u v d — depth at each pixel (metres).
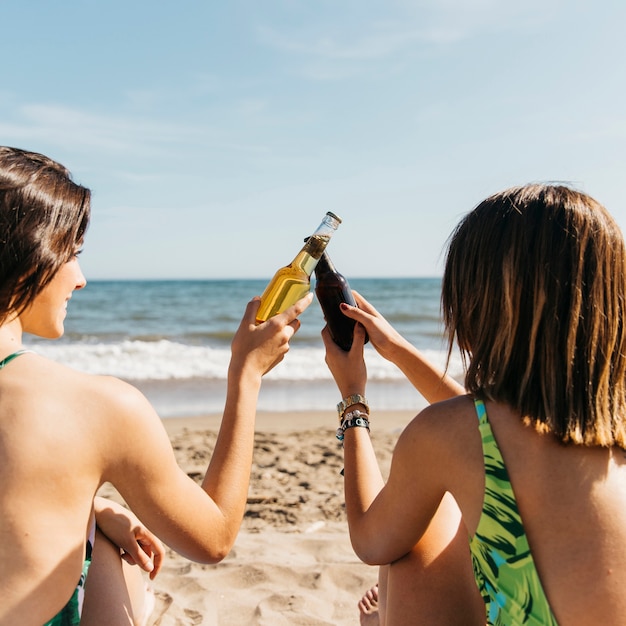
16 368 1.38
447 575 1.70
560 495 1.31
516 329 1.43
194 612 2.88
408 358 2.13
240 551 3.62
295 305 1.87
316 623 2.79
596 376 1.38
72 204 1.49
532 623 1.31
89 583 1.64
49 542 1.32
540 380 1.40
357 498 1.79
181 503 1.53
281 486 4.96
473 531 1.43
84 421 1.37
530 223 1.46
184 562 3.47
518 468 1.36
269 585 3.17
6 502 1.29
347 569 3.33
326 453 5.96
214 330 22.72
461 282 1.57
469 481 1.41
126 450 1.42
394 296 40.12
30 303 1.44
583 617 1.25
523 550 1.32
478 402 1.44
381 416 8.06
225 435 1.72
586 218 1.44
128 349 14.59
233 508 1.65
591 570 1.26
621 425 1.38
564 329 1.39
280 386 10.45
